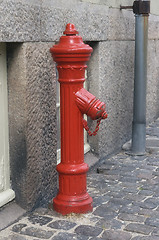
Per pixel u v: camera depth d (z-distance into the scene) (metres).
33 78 3.45
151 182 4.32
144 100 5.25
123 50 5.53
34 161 3.55
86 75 4.85
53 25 3.73
